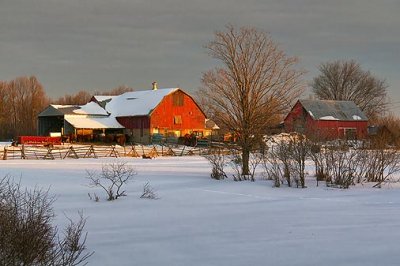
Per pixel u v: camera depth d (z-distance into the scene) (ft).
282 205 53.52
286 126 95.25
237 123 89.56
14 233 25.64
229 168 99.55
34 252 26.09
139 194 60.80
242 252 32.76
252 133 87.81
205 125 258.57
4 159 143.54
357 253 32.14
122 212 48.26
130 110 253.65
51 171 93.66
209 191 64.64
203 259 31.07
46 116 250.78
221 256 31.76
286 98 94.94
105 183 71.10
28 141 203.31
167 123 249.55
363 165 75.15
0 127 324.80
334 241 35.63
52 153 158.71
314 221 43.70
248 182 74.90
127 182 72.84
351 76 351.05
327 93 356.18
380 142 79.97
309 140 74.49
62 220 43.32
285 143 77.25
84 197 57.88
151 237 37.17
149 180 77.56
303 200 57.36
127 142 245.65
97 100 267.59
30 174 85.81
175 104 252.83
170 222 43.29
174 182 74.79
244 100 90.84
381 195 61.52
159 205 53.01
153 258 31.30
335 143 76.23
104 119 251.39
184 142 226.17
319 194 62.69
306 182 74.23
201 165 116.98
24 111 360.07
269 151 98.27
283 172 82.07
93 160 141.59
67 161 135.13
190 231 39.45
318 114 252.01
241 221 43.88
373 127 252.21
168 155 171.22
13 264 24.07
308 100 258.78
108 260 30.76
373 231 39.06
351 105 265.54
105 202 54.39
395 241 35.45
